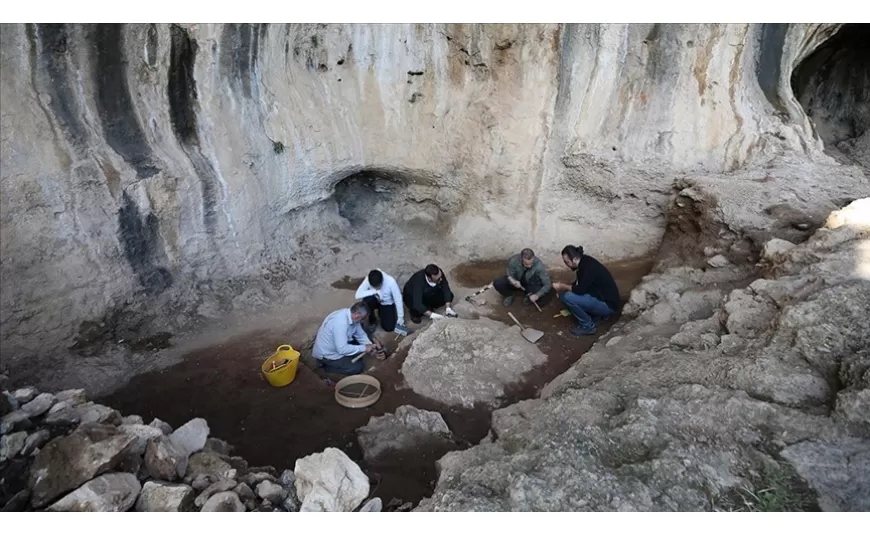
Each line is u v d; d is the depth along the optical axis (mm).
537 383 3945
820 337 2900
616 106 5730
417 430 3453
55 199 3908
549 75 5656
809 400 2658
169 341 4523
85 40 3875
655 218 5945
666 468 2346
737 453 2418
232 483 2740
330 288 5648
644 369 3215
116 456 2602
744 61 5695
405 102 6027
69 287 4047
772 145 5586
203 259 4957
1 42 3559
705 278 4570
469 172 6203
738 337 3328
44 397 3141
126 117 4277
